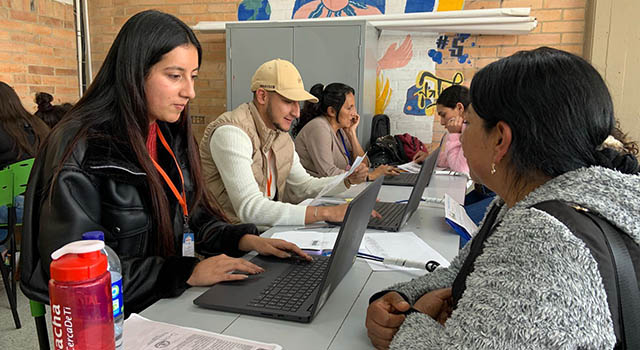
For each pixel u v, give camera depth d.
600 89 0.73
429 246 1.55
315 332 0.98
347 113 3.23
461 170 3.16
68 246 0.69
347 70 4.08
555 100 0.72
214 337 0.92
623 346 0.66
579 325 0.63
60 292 0.67
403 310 0.93
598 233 0.67
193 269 1.20
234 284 1.18
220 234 1.48
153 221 1.25
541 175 0.76
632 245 0.68
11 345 2.30
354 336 0.97
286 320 1.03
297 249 1.40
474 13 4.13
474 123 0.80
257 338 0.95
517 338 0.65
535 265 0.66
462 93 3.20
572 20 4.11
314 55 4.13
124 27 1.19
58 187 1.08
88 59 5.05
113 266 0.99
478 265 0.74
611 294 0.65
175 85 1.22
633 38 3.74
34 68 4.46
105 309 0.69
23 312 2.63
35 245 1.14
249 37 4.24
